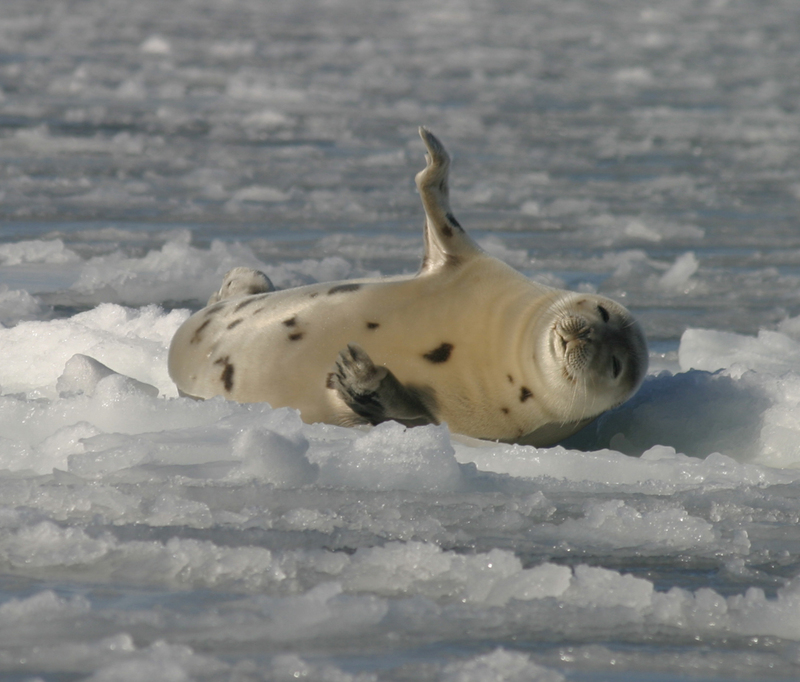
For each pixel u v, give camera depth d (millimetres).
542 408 18391
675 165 61219
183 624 10156
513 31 126500
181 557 11766
